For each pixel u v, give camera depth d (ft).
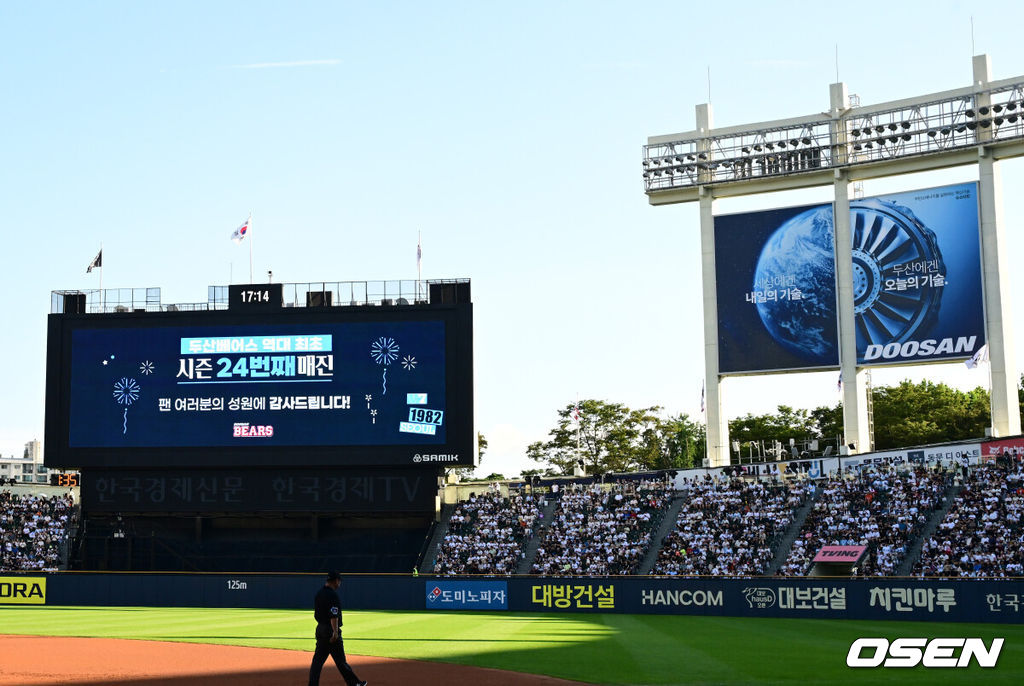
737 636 115.44
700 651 99.91
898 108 195.31
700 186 209.87
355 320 196.03
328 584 69.41
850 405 195.31
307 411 195.00
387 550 203.82
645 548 197.26
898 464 191.83
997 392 182.39
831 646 104.01
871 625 130.41
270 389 195.93
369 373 194.90
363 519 205.05
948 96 191.42
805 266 200.54
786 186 206.69
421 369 194.08
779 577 149.59
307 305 198.59
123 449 196.65
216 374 196.85
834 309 197.57
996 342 183.11
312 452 194.49
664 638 113.60
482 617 148.05
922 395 343.67
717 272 207.92
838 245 197.98
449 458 191.62
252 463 195.00
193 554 204.95
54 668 90.17
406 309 195.21
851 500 188.34
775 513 194.08
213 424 196.13
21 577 177.88
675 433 351.46
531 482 225.76
